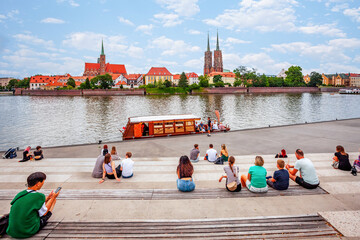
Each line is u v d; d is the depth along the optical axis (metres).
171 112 68.56
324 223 5.91
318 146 17.23
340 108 75.31
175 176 9.87
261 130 23.88
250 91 174.75
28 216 5.14
